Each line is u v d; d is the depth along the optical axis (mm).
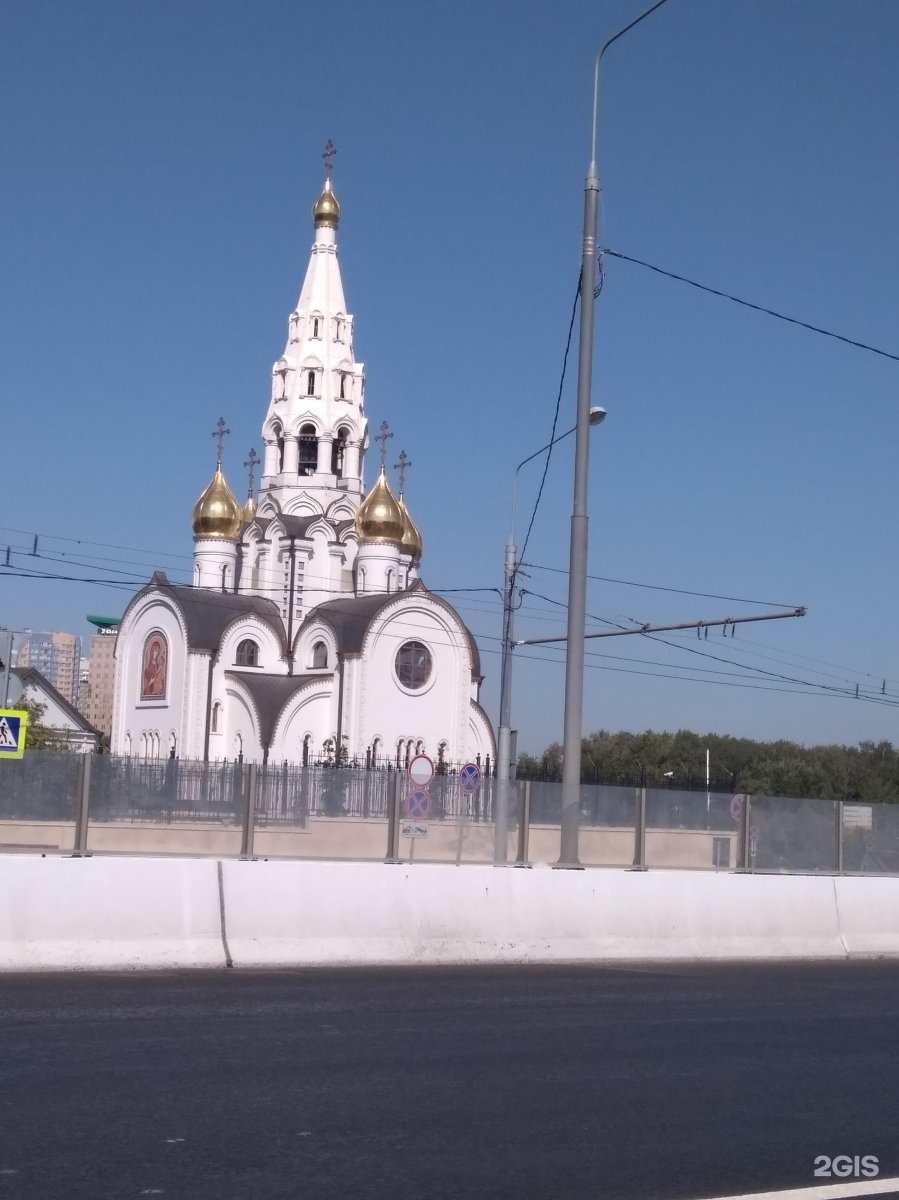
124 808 21578
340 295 83500
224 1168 8281
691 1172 8633
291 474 81312
